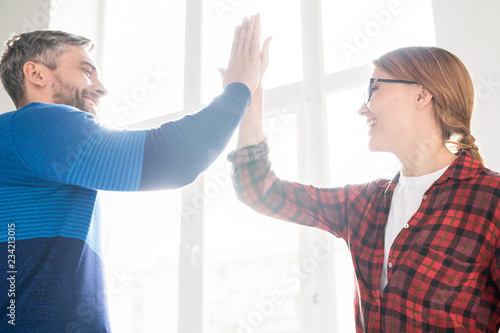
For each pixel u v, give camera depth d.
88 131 0.84
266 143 1.28
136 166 0.82
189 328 2.61
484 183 1.01
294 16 2.75
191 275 2.67
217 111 0.89
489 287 0.96
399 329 0.99
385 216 1.14
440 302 0.95
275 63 2.73
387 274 1.05
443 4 1.97
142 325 3.74
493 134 1.74
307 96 2.47
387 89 1.18
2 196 0.85
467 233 0.99
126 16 3.48
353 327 2.30
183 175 0.84
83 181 0.84
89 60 1.07
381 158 2.27
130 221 3.31
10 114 0.90
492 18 1.85
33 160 0.84
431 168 1.13
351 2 2.55
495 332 0.96
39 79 0.99
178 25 3.23
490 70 1.81
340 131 2.43
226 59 2.94
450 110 1.13
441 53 1.17
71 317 0.83
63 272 0.84
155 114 3.21
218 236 2.77
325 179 2.34
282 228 2.68
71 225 0.87
